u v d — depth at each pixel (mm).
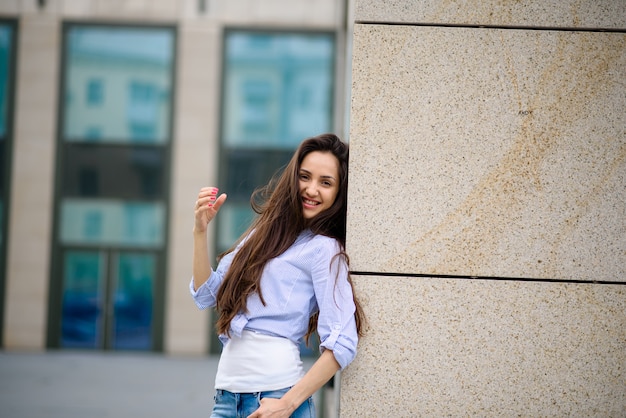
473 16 2836
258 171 15555
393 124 2824
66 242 15523
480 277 2820
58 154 15570
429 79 2828
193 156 15555
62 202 15555
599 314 2787
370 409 2795
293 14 15648
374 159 2820
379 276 2807
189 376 13055
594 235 2797
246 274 2711
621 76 2811
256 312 2695
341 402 2797
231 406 2674
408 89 2828
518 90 2820
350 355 2580
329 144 2873
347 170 2896
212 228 15414
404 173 2818
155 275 15531
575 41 2820
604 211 2797
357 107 2832
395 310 2803
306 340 2959
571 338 2787
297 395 2537
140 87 15672
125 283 15531
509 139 2814
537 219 2807
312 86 15617
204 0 15617
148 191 15562
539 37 2824
